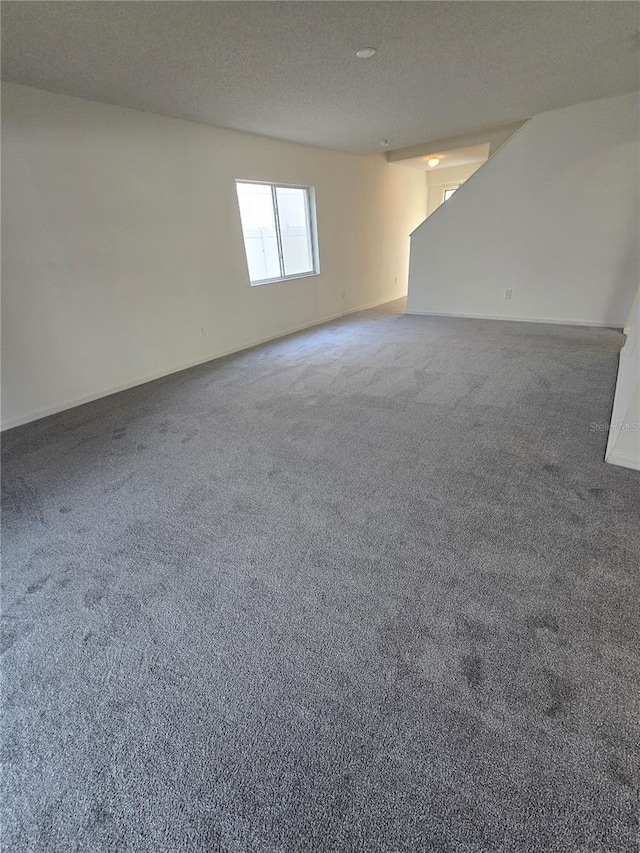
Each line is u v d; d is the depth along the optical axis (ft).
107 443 9.03
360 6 6.76
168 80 9.16
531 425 8.61
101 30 6.90
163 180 12.22
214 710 3.80
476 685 3.83
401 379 11.75
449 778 3.20
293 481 7.22
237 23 6.98
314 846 2.90
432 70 9.62
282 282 17.17
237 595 5.00
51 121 9.66
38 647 4.50
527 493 6.46
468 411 9.46
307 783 3.23
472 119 14.35
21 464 8.34
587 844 2.81
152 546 5.90
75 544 6.03
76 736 3.66
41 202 9.83
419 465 7.44
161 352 13.25
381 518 6.14
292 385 11.82
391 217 23.27
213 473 7.63
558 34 8.27
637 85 11.94
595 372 11.30
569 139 14.70
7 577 5.48
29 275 9.93
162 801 3.19
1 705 3.94
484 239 17.65
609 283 15.64
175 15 6.61
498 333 16.03
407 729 3.54
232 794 3.20
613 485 6.49
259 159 14.92
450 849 2.83
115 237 11.41
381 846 2.87
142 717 3.78
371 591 4.92
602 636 4.19
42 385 10.59
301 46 7.99
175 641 4.48
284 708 3.77
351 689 3.88
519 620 4.42
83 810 3.17
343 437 8.65
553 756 3.28
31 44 7.20
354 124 13.71
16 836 3.06
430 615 4.56
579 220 15.48
